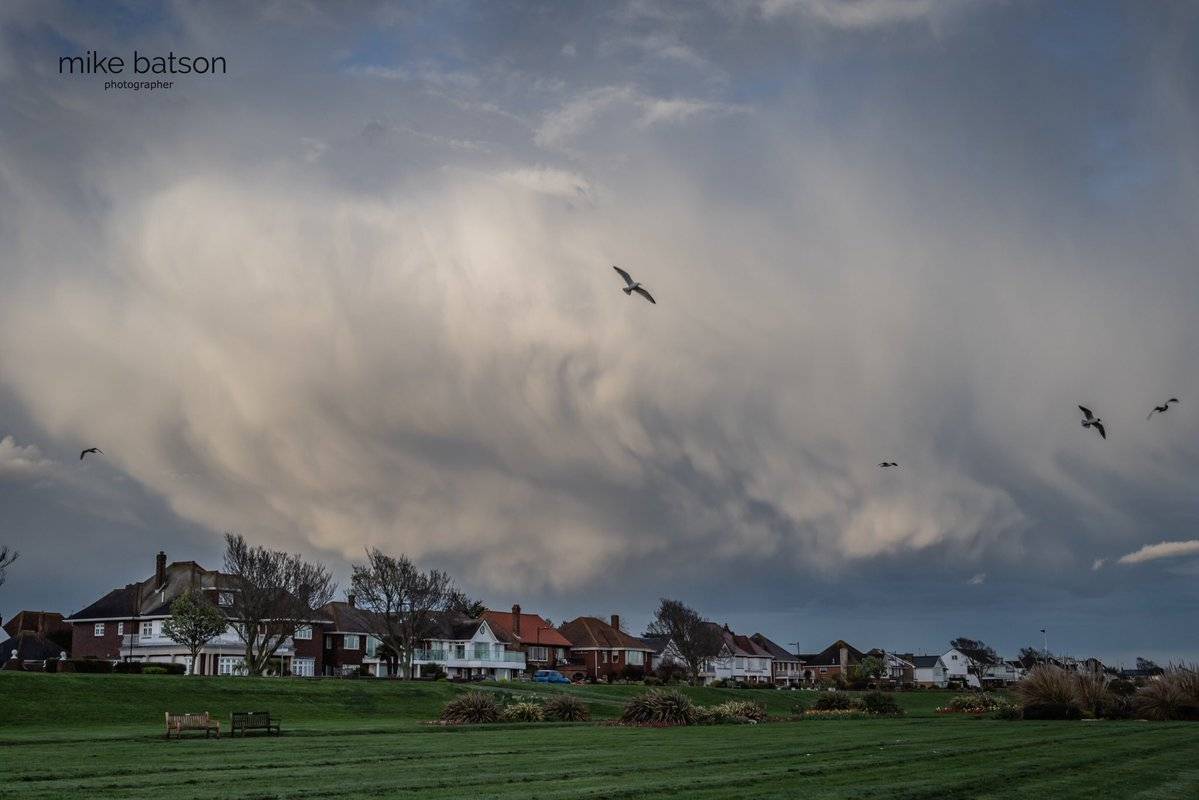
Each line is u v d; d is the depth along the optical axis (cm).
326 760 3469
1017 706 6194
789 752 3694
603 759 3453
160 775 2991
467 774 2969
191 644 10256
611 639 16575
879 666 17838
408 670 11544
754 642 19875
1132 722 5494
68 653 13100
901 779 2772
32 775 2962
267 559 10300
